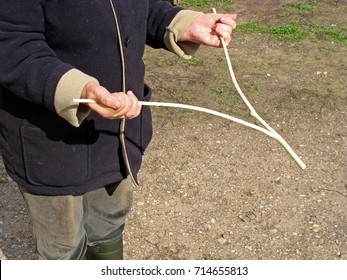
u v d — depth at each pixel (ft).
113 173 6.51
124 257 9.45
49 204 6.37
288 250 9.61
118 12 5.80
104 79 5.95
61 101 5.19
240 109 13.79
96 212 7.39
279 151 12.16
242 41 17.52
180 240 9.84
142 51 6.43
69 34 5.63
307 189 11.03
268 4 20.26
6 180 11.39
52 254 6.79
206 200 10.77
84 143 6.11
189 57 7.02
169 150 12.20
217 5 20.22
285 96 14.37
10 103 5.88
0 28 5.29
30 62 5.28
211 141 12.53
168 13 6.78
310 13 19.47
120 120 6.26
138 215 10.39
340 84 14.98
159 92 14.49
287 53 16.76
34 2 5.35
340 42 17.43
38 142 5.95
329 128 13.09
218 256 9.50
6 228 10.15
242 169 11.61
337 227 10.09
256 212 10.43
